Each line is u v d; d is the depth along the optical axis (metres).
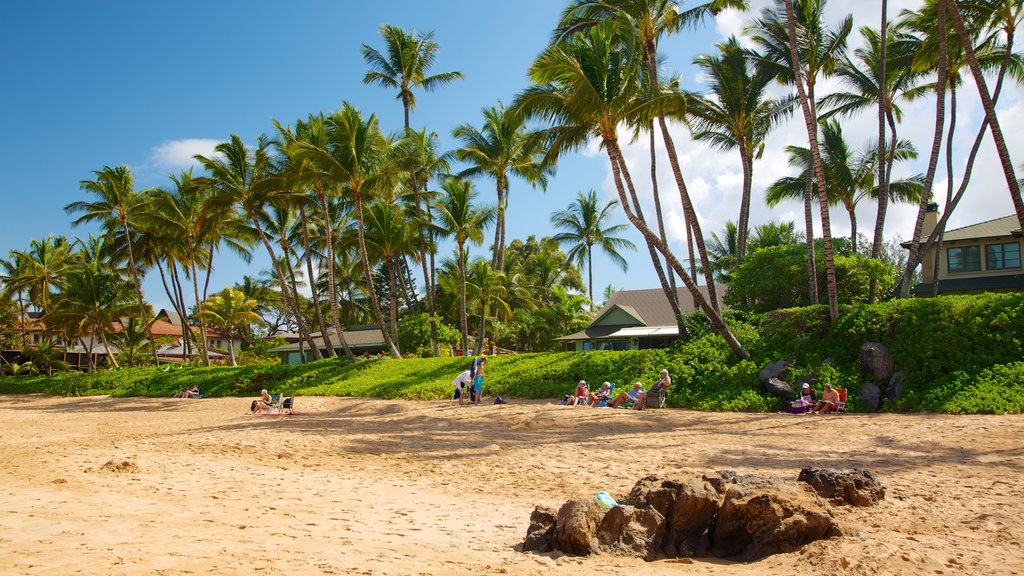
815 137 21.33
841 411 17.92
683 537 6.08
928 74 27.95
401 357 36.41
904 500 7.52
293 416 22.11
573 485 9.65
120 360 57.28
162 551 5.21
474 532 6.77
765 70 26.52
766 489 6.23
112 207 43.03
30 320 64.75
